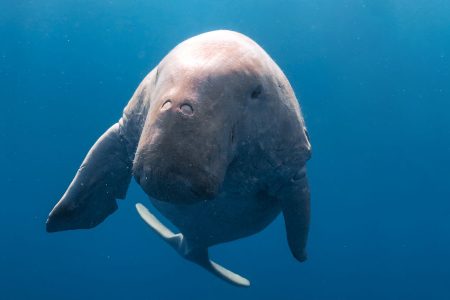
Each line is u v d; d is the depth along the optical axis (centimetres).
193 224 497
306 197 430
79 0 3222
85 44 3641
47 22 3400
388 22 2914
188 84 281
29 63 3653
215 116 279
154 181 264
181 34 3600
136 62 3869
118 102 3803
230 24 3219
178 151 261
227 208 439
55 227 481
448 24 2945
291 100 401
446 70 3095
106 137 469
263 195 430
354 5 2828
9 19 3331
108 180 480
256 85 321
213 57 303
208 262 697
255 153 353
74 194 465
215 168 274
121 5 3216
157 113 274
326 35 3050
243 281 760
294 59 3209
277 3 2920
